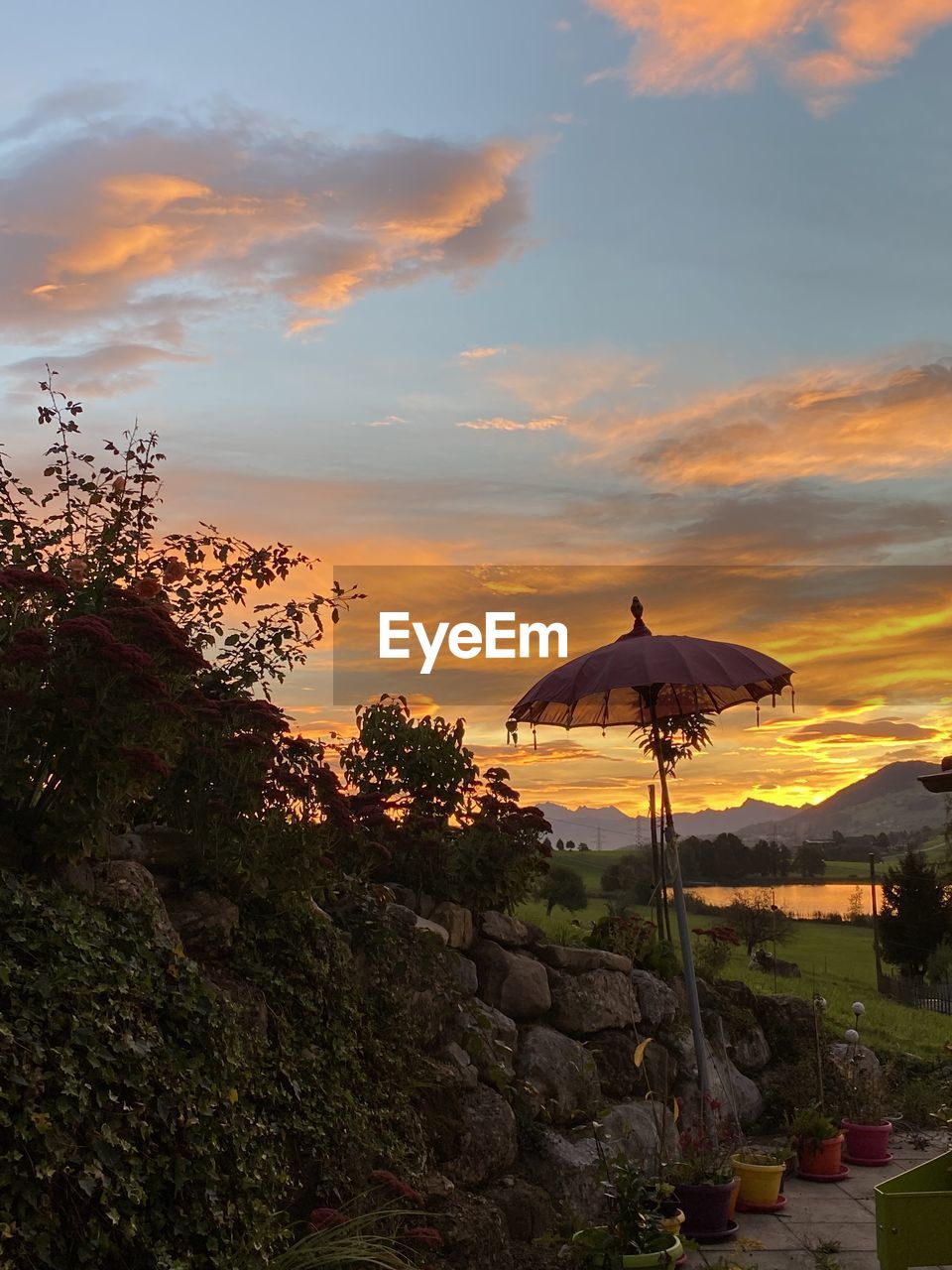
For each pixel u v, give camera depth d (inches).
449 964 302.7
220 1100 183.5
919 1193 203.5
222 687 275.7
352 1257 181.0
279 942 245.3
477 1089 282.8
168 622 229.8
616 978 378.3
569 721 409.1
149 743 209.0
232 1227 173.3
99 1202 151.7
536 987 343.6
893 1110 440.8
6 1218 139.7
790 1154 340.5
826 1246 285.6
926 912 1685.5
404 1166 234.7
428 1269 210.7
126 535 265.6
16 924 172.1
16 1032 153.4
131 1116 161.5
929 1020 772.0
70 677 198.8
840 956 1748.3
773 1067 438.6
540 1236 261.3
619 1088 357.1
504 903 362.3
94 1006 167.8
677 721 375.6
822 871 2819.9
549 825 363.6
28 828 200.7
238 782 242.8
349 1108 228.5
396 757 372.2
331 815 251.9
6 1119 144.1
